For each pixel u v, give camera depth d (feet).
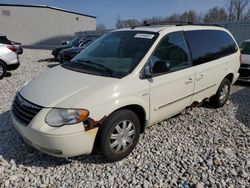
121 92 10.12
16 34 137.90
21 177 9.68
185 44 13.57
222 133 14.08
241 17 114.01
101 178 9.78
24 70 35.47
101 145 10.02
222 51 16.74
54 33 143.74
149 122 11.93
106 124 9.84
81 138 9.29
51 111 9.25
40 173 9.95
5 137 12.67
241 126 15.16
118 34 13.76
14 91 22.20
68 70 11.84
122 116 10.28
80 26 157.58
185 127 14.57
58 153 9.47
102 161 10.82
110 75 10.66
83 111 9.18
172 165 10.73
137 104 10.74
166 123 14.97
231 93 23.16
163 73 11.89
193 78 13.67
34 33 139.85
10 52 29.07
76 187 9.25
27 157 10.93
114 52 12.59
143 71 11.08
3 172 9.93
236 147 12.52
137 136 11.30
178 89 12.81
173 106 13.00
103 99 9.63
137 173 10.14
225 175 10.18
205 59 14.83
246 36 57.77
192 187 9.45
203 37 15.05
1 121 14.64
